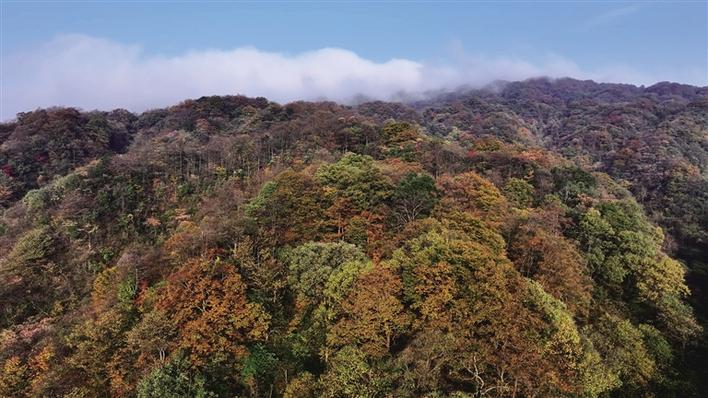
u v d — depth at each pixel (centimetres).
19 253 5616
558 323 3152
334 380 2792
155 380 3027
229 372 3331
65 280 5491
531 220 5000
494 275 3300
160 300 3716
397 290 3359
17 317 5028
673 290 4772
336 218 4894
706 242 7600
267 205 5106
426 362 2712
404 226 4634
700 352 4428
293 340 3556
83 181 6762
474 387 2766
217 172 7600
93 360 3684
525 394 2631
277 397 3203
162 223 6456
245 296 3691
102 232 6184
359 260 3928
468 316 3130
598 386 3103
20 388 3853
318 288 3725
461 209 4972
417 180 5272
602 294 4750
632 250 5094
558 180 7256
